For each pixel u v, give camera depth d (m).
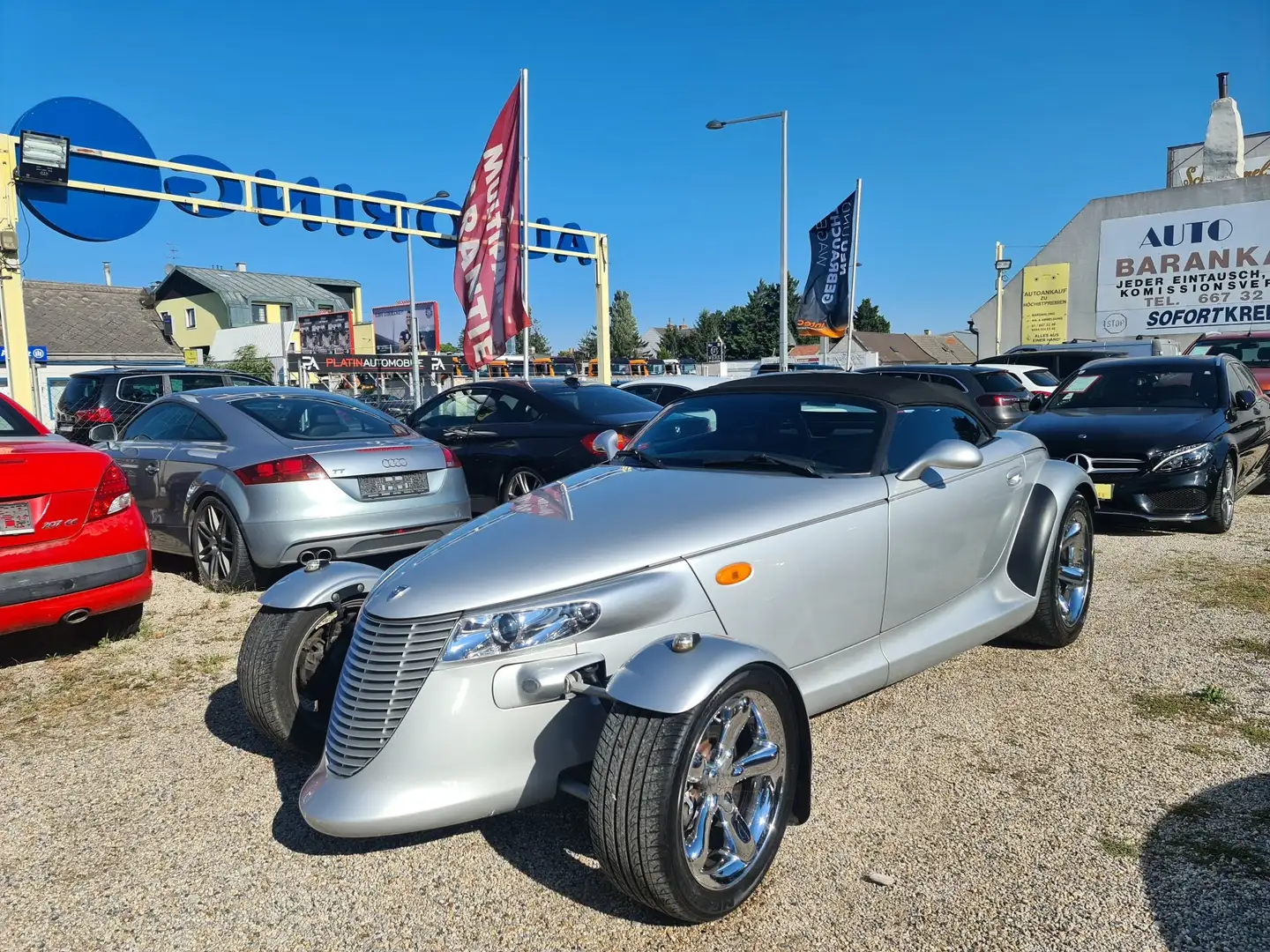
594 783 2.35
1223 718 3.70
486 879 2.73
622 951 2.38
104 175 12.42
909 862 2.73
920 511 3.54
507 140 13.32
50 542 4.41
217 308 54.53
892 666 3.43
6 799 3.29
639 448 4.01
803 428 3.73
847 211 20.58
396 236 16.59
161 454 6.46
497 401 8.45
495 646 2.55
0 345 21.30
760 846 2.57
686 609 2.77
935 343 80.12
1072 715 3.77
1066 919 2.44
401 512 5.89
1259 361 15.66
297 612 3.38
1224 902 2.49
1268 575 5.93
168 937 2.49
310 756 3.53
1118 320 31.70
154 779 3.41
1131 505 7.03
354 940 2.46
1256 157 33.94
